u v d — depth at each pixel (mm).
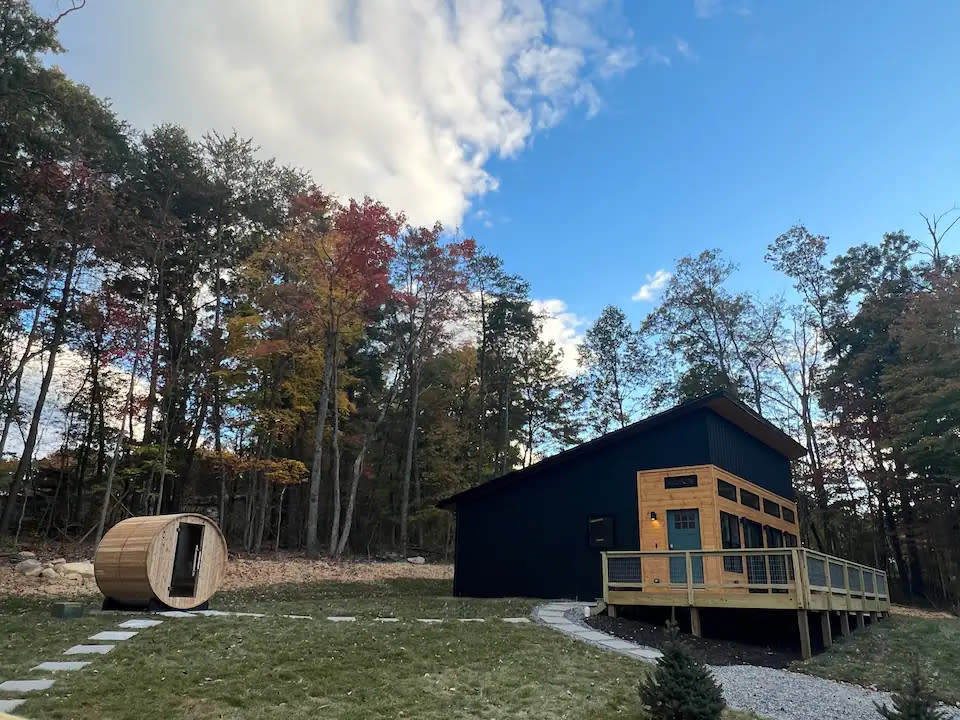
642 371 37188
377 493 33156
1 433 22469
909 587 28406
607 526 16484
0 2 17828
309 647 7973
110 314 20688
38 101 19359
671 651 6367
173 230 23156
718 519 15203
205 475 29219
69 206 19359
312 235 23469
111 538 11094
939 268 26125
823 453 30391
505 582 17688
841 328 30344
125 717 5484
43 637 8039
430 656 7992
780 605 11117
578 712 6379
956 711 8656
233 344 23828
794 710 7691
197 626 8906
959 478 22328
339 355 25797
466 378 36812
